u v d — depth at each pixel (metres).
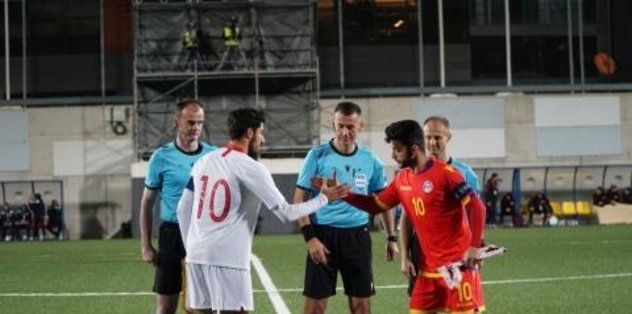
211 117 110.12
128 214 110.00
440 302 21.19
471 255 20.25
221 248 20.05
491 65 114.31
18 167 110.00
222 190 20.12
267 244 78.38
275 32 110.94
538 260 55.22
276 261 57.91
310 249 23.70
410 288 24.25
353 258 24.44
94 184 110.06
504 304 34.84
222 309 20.02
